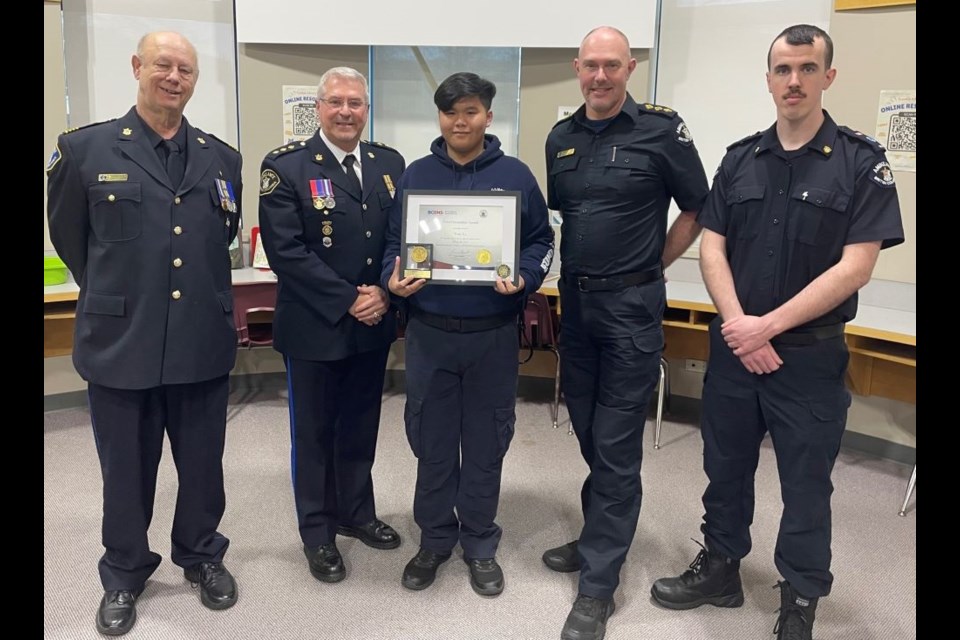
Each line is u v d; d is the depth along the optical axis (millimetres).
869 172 1887
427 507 2400
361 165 2387
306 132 4250
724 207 2113
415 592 2416
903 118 3346
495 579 2404
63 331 3857
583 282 2197
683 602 2332
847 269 1892
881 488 3264
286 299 2371
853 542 2781
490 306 2209
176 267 2055
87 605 2297
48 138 3797
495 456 2346
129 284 2027
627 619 2285
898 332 3021
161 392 2170
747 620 2287
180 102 2014
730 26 3904
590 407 2361
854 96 3465
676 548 2725
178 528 2326
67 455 3453
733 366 2111
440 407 2289
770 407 2045
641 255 2160
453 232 2164
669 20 4070
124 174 1999
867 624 2271
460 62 4359
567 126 2279
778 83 1912
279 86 4180
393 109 4453
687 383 4227
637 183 2111
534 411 4281
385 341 2453
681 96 4117
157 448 2221
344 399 2537
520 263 2232
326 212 2283
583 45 2098
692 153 2154
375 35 4023
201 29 4180
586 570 2229
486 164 2240
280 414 4121
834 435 2004
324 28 4031
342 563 2490
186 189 2074
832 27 3480
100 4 3961
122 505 2148
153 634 2176
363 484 2654
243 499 3064
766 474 3400
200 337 2105
